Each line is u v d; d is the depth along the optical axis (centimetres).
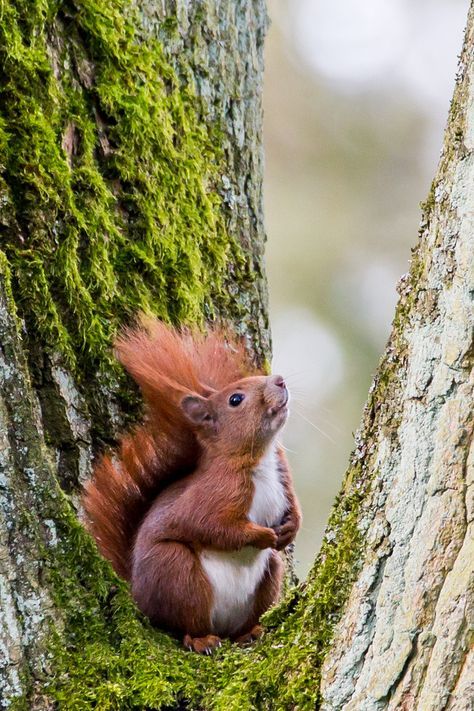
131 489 767
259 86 923
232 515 746
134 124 767
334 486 1423
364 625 500
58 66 728
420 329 513
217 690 554
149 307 763
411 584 486
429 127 1628
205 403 796
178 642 691
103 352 719
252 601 755
